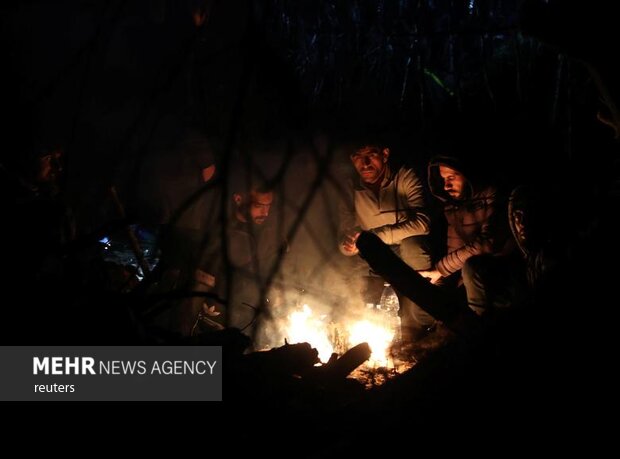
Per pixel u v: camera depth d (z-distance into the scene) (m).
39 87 4.34
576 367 2.17
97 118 4.38
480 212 4.49
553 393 2.17
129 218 2.57
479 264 4.21
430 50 2.97
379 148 4.62
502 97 3.93
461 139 4.23
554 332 2.21
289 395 2.81
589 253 2.25
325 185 4.99
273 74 2.50
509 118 3.93
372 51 3.07
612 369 2.15
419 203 4.79
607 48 2.43
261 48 2.29
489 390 2.22
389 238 4.84
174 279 3.97
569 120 3.12
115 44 4.45
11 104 4.06
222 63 3.52
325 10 3.19
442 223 5.08
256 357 2.96
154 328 2.63
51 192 3.66
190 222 4.40
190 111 3.85
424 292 3.32
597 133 3.63
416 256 4.78
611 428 2.11
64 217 2.82
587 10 2.42
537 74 3.38
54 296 2.50
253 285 4.31
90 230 3.78
